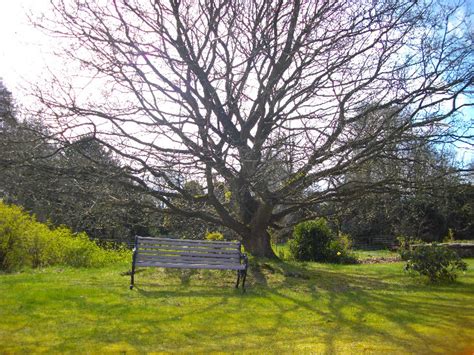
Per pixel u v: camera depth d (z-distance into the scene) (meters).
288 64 10.64
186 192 11.63
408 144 10.44
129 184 11.11
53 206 12.35
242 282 8.45
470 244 17.12
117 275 8.96
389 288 8.79
